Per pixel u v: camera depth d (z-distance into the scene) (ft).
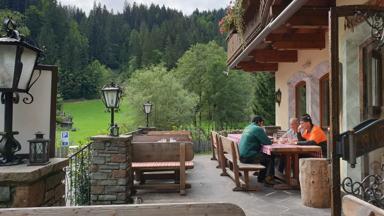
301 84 33.22
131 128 80.94
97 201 19.93
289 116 34.99
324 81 27.91
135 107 82.17
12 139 9.27
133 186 21.68
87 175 23.81
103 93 24.41
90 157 23.30
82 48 258.16
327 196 17.62
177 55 205.77
